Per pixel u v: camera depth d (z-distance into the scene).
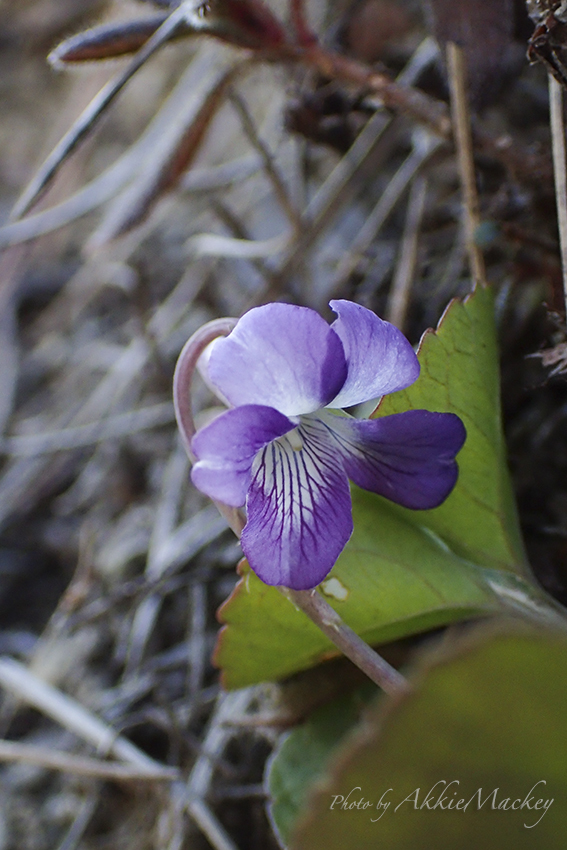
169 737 0.20
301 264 0.23
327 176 0.27
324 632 0.16
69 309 0.35
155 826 0.19
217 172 0.31
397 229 0.24
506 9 0.19
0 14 0.46
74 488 0.28
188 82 0.31
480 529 0.17
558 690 0.14
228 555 0.21
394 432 0.16
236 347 0.16
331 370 0.16
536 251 0.19
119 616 0.22
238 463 0.16
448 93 0.20
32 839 0.21
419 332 0.21
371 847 0.15
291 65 0.21
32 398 0.34
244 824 0.19
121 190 0.31
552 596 0.18
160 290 0.32
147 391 0.28
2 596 0.27
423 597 0.17
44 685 0.21
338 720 0.18
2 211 0.40
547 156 0.19
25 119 0.44
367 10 0.24
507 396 0.19
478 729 0.14
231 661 0.17
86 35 0.19
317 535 0.16
